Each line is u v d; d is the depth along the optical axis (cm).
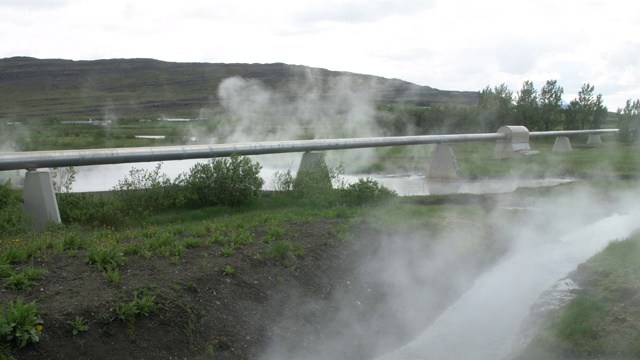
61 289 643
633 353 685
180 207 1377
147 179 1423
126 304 631
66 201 1240
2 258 696
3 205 1112
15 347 542
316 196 1428
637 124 3869
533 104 4216
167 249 802
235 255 823
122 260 733
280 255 858
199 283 721
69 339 575
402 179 2406
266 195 1559
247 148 1614
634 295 852
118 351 591
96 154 1284
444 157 2386
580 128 4472
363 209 1291
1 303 587
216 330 673
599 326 754
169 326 643
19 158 1134
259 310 734
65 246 781
